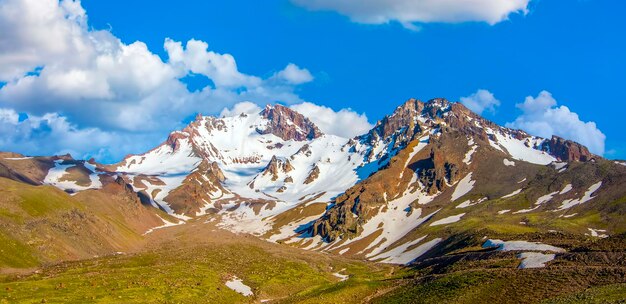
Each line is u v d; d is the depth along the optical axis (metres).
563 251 135.38
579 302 87.56
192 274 156.25
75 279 135.62
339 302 132.50
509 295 104.38
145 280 141.00
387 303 123.25
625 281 96.56
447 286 119.38
